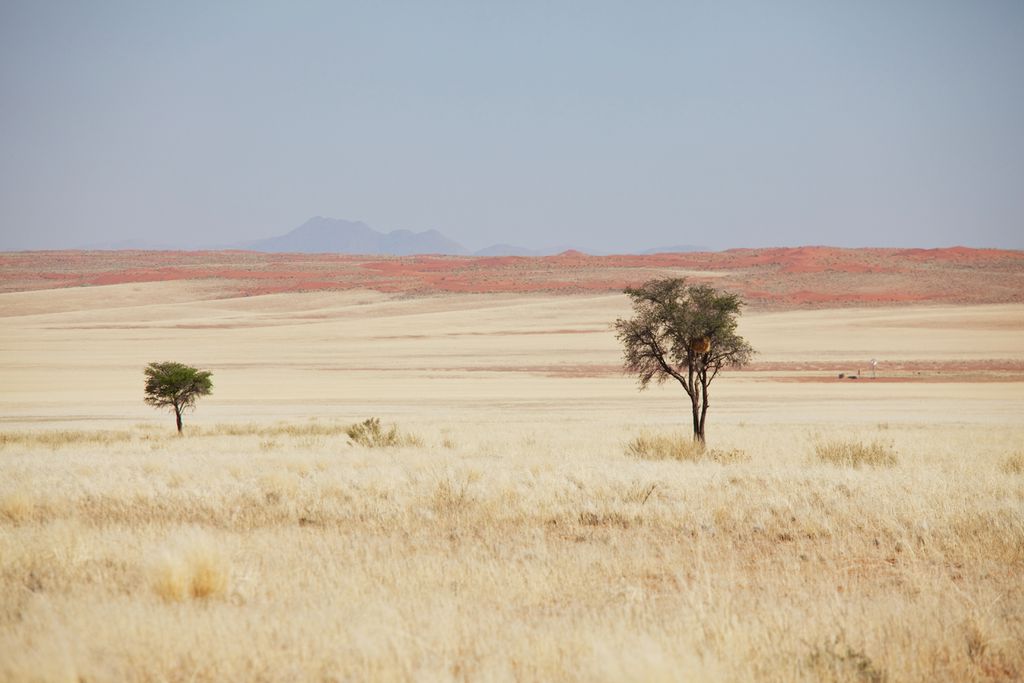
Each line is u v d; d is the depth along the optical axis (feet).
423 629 57.21
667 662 47.75
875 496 118.83
